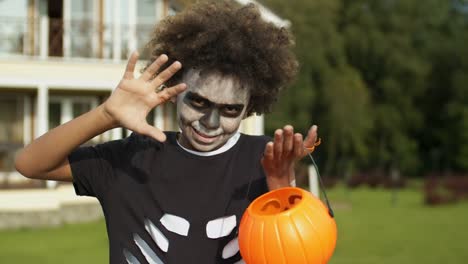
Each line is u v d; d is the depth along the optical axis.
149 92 2.48
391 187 27.98
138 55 2.49
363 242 11.59
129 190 2.81
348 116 33.38
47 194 14.93
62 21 17.47
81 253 10.38
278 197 2.73
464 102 40.03
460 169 40.28
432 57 40.25
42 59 16.45
